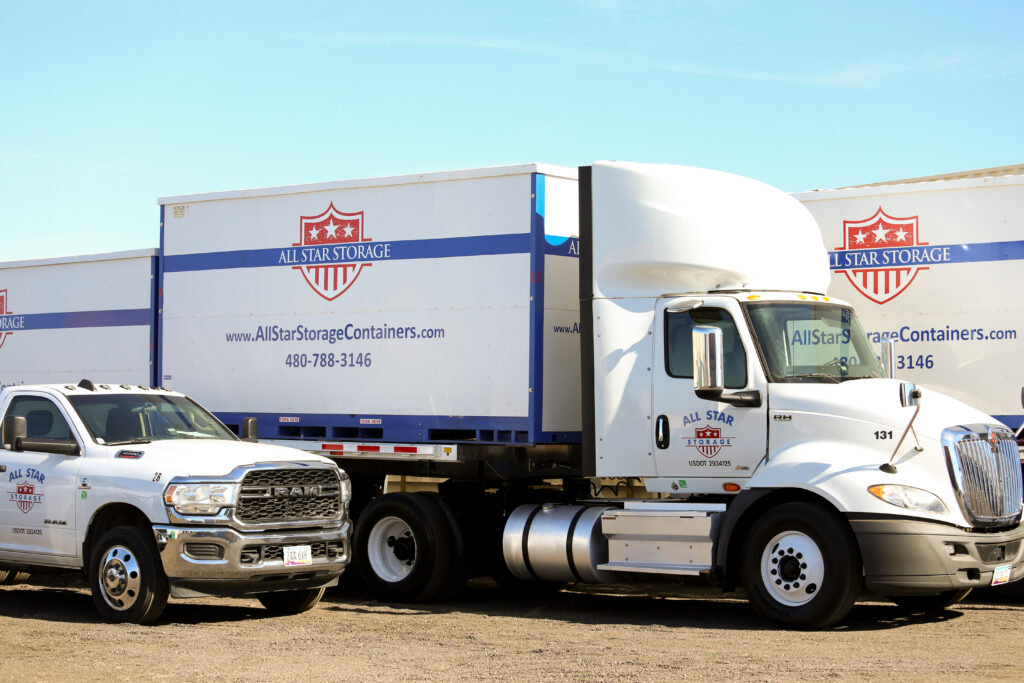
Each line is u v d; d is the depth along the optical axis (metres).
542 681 7.70
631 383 10.94
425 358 12.25
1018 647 8.84
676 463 10.73
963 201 11.87
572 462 12.37
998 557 9.89
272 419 13.30
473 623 10.57
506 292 11.76
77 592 13.30
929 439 9.78
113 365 15.37
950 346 11.85
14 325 16.56
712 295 10.72
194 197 14.03
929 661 8.16
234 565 10.05
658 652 8.70
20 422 11.13
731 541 10.34
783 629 9.88
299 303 13.18
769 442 10.36
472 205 12.04
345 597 12.71
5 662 8.45
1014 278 11.62
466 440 12.16
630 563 10.73
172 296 14.20
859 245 12.31
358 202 12.82
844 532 9.70
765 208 11.11
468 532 12.03
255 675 7.98
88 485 10.62
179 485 10.09
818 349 10.60
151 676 7.94
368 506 12.35
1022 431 11.44
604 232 11.10
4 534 11.25
